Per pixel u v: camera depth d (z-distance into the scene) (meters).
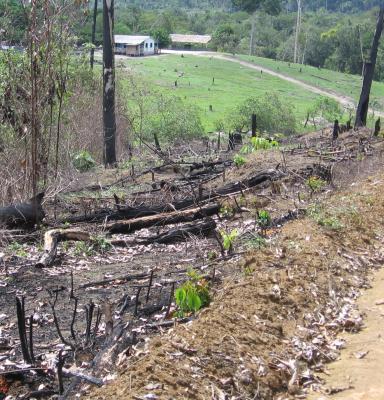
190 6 119.81
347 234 8.85
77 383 4.64
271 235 8.70
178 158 16.33
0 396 4.58
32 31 9.71
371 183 12.11
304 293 6.81
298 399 5.09
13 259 7.73
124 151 18.92
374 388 5.26
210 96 47.53
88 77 17.58
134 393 4.40
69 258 7.89
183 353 5.04
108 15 15.93
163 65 61.31
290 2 110.69
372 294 7.33
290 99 49.59
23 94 10.66
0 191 10.01
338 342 6.09
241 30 88.81
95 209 10.11
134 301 6.40
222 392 4.75
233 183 11.38
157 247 8.48
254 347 5.50
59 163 14.19
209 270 7.34
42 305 6.27
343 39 72.19
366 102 22.39
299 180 11.78
